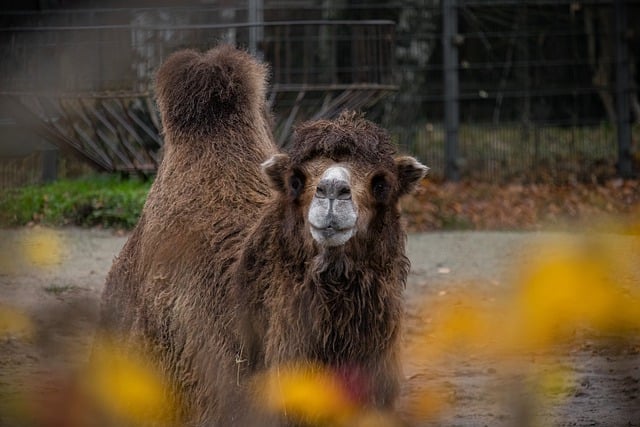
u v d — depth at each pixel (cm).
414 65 3194
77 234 2208
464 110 3256
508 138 3162
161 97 1105
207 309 945
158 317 1000
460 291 1866
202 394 948
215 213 1002
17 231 2162
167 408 993
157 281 1009
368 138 845
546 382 1317
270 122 1179
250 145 1066
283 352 845
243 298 891
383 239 840
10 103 2308
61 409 1127
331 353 832
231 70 1088
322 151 841
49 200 2362
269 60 2792
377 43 2522
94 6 2789
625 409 1225
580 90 3150
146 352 1017
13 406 1161
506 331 1462
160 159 1170
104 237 2192
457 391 1323
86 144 2427
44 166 2656
